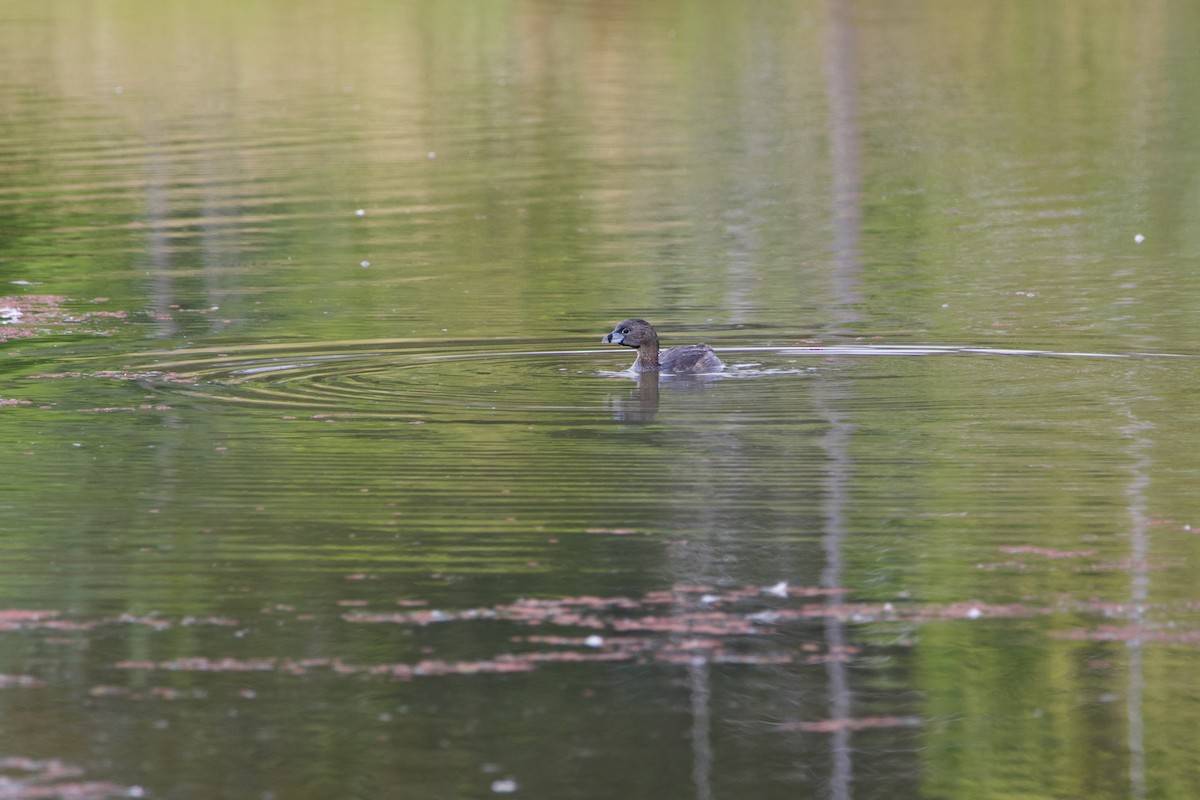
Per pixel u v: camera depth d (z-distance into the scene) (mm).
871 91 82312
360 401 32562
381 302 42906
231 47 96625
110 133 71125
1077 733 19469
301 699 19703
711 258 49000
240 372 35125
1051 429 30062
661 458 28359
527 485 26938
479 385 33875
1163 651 20844
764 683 20188
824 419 30906
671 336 38500
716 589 22625
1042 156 65750
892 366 35156
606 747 18812
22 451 29062
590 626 21500
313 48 96625
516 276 46531
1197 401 31938
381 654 20766
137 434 30141
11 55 92812
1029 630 21375
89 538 24578
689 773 18547
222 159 65812
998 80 85000
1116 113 74750
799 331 38875
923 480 26984
